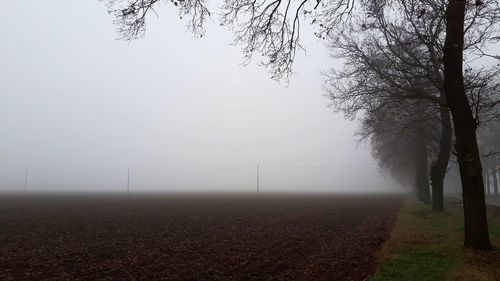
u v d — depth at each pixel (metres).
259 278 11.55
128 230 22.16
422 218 25.17
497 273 10.50
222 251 15.59
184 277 11.70
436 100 19.27
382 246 15.46
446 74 13.90
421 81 20.94
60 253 15.38
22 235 20.20
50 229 22.61
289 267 12.80
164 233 20.91
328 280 11.11
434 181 29.30
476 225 13.57
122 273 12.23
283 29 14.07
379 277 10.49
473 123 13.71
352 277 11.31
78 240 18.58
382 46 21.34
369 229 21.67
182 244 17.33
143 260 14.02
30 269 12.76
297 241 17.91
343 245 16.58
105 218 28.94
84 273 12.23
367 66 22.02
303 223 25.50
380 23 20.48
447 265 11.52
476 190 13.59
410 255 13.12
